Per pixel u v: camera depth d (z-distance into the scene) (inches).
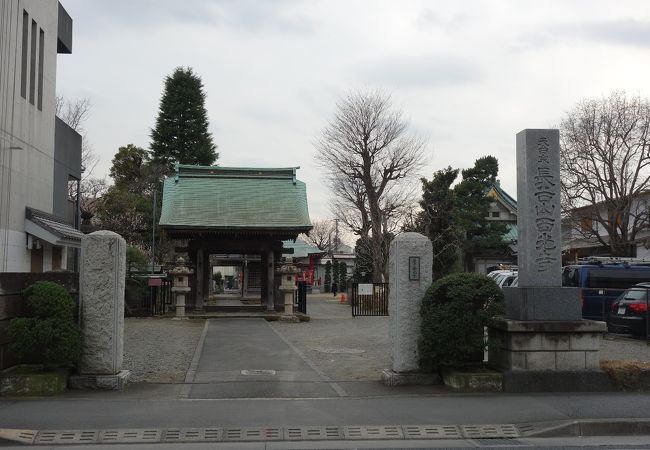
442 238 1517.0
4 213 722.2
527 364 399.9
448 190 1545.3
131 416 327.3
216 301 1652.3
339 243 3737.7
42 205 860.0
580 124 1427.2
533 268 417.4
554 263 417.4
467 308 394.6
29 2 802.8
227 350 613.9
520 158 431.2
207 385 418.9
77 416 325.1
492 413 342.6
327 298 2190.0
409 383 417.1
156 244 1934.1
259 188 1173.7
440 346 397.7
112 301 400.2
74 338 382.3
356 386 418.0
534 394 389.7
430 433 314.0
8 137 730.8
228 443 298.2
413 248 422.6
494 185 2103.8
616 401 371.6
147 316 1079.6
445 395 385.4
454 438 310.8
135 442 296.0
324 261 3068.4
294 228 1088.8
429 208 1530.5
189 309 1099.9
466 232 1823.3
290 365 517.0
